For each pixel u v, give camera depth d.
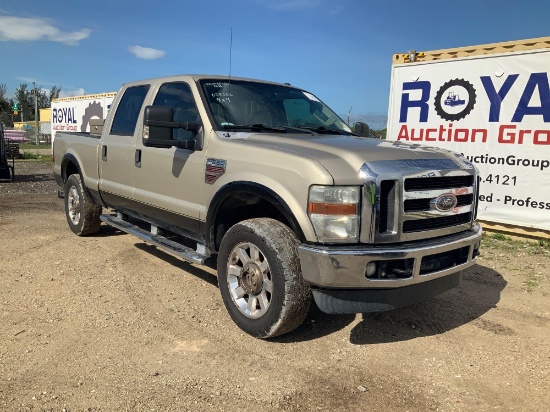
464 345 3.88
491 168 8.00
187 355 3.55
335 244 3.36
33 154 30.56
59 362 3.39
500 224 8.02
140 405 2.91
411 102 8.95
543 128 7.38
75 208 7.08
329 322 4.23
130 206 5.59
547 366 3.55
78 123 22.23
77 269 5.50
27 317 4.14
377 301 3.49
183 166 4.57
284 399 3.02
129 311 4.34
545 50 7.25
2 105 58.56
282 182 3.57
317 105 5.54
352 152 3.56
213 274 5.47
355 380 3.28
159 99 5.24
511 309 4.71
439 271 3.68
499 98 7.81
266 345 3.76
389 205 3.42
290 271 3.52
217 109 4.56
